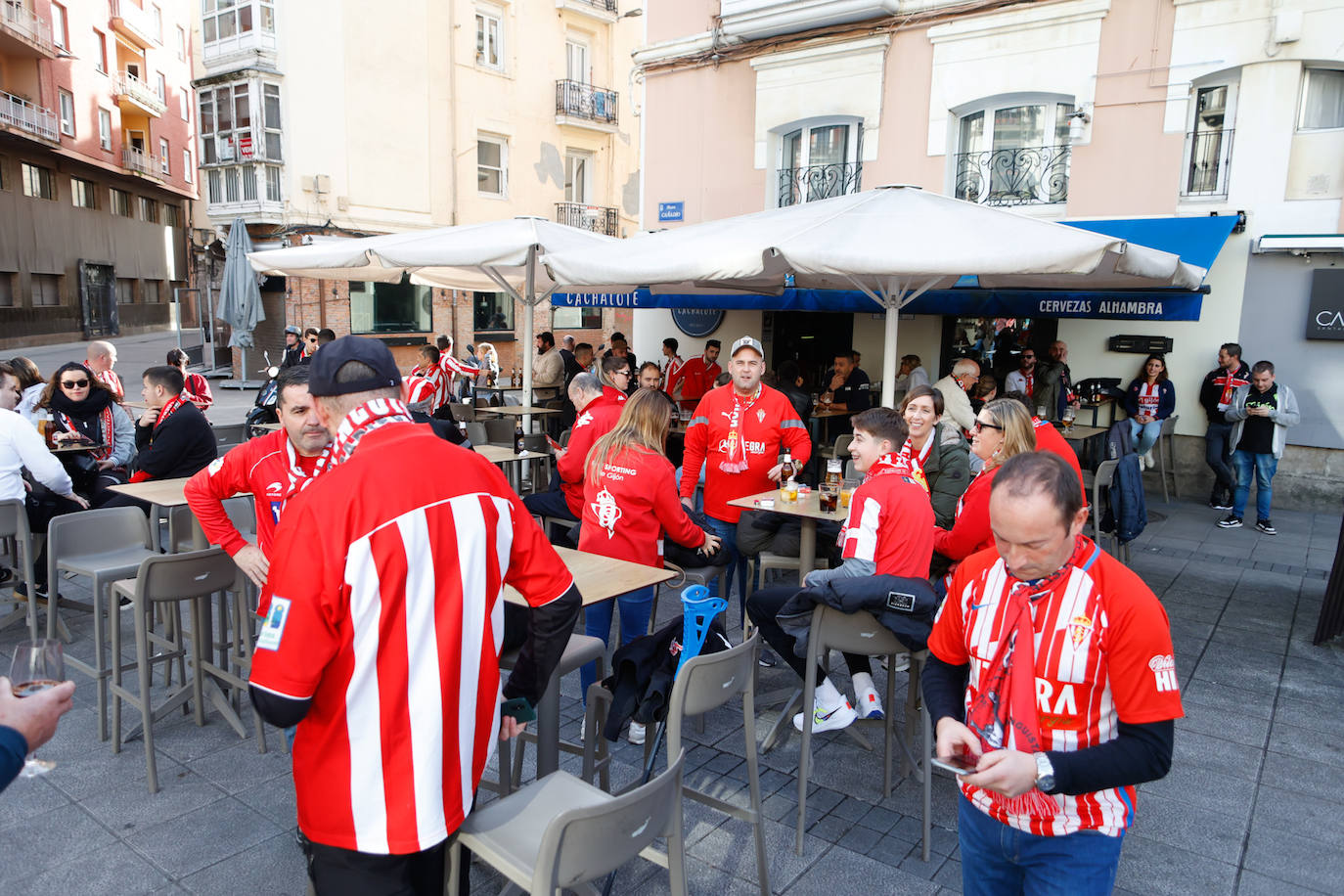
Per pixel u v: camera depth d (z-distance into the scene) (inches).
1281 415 313.0
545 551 85.9
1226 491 363.3
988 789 65.6
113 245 1368.1
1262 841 129.8
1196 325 370.0
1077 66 374.3
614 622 221.0
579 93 990.4
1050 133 394.3
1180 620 227.0
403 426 77.6
